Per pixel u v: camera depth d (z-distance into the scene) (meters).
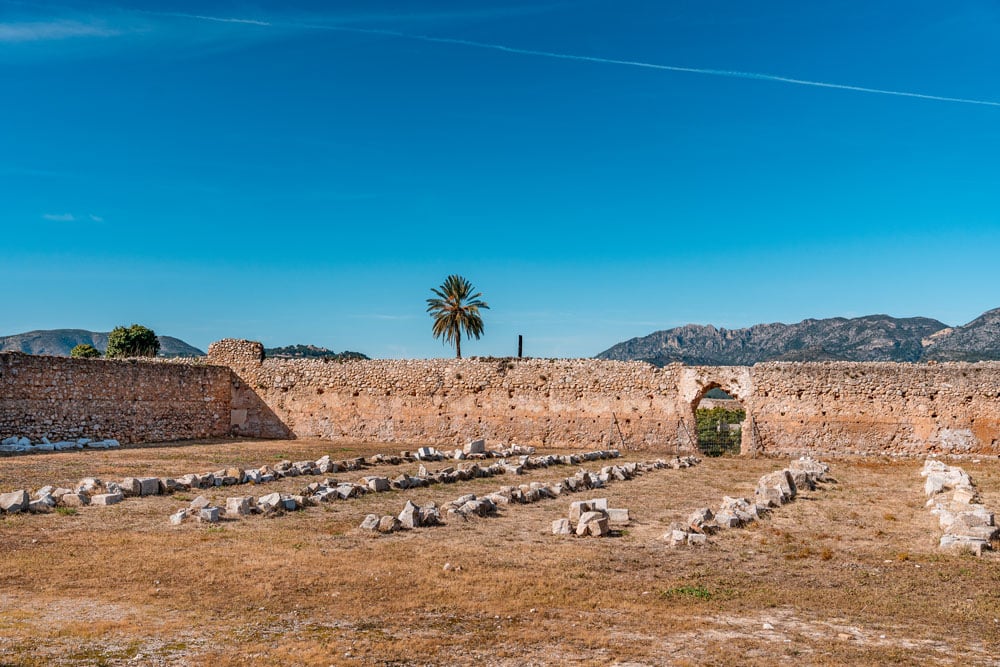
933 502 24.86
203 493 23.89
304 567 15.28
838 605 13.84
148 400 45.44
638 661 10.80
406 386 50.34
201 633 11.36
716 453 47.72
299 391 51.88
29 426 37.72
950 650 11.54
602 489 28.81
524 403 48.69
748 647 11.45
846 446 44.56
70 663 10.03
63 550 15.98
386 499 24.44
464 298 70.06
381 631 11.79
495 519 21.52
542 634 11.82
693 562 16.97
